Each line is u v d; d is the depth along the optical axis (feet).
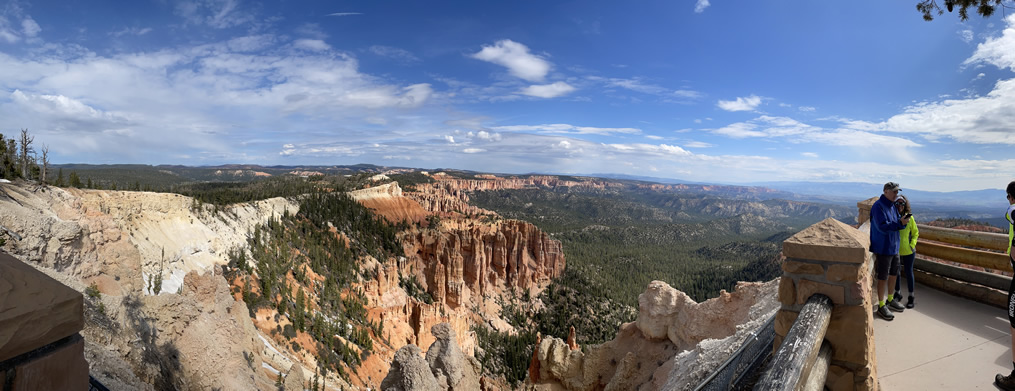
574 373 72.13
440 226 487.61
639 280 550.36
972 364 25.21
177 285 160.15
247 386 72.69
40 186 94.43
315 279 248.11
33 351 9.87
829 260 17.90
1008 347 27.14
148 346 53.42
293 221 323.78
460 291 352.90
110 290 61.72
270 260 222.28
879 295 32.53
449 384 66.03
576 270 483.51
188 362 60.44
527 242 450.30
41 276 10.36
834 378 18.16
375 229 395.55
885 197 31.63
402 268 355.15
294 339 157.28
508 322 367.66
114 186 208.03
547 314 392.27
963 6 28.40
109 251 71.97
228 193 318.24
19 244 53.93
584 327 372.79
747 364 22.77
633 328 67.36
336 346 175.32
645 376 59.16
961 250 37.96
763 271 510.17
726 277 549.54
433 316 264.72
